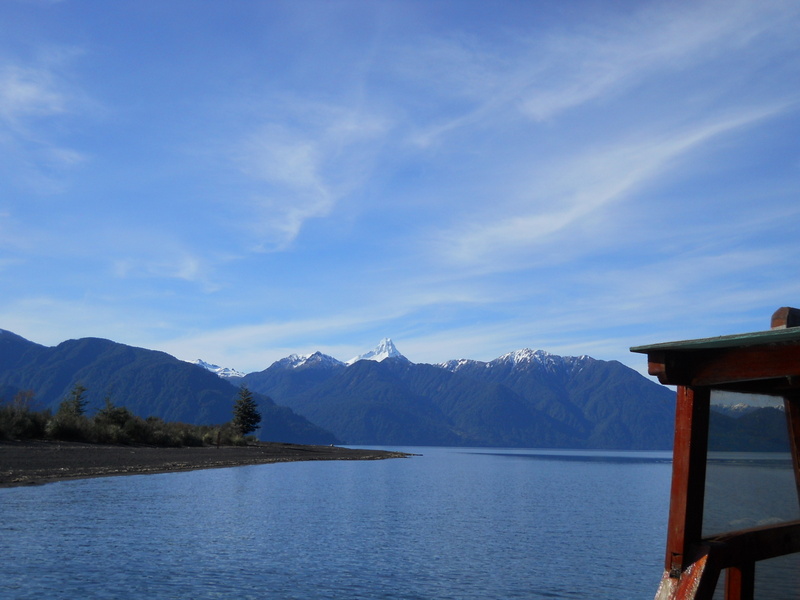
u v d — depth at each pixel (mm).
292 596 14492
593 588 16594
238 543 20953
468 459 163375
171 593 14086
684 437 4992
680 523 4922
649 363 5020
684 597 4754
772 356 4504
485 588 16266
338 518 29250
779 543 5523
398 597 14930
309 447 139375
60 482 36031
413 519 30266
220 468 56688
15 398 65875
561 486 61500
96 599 13211
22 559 16609
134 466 48500
